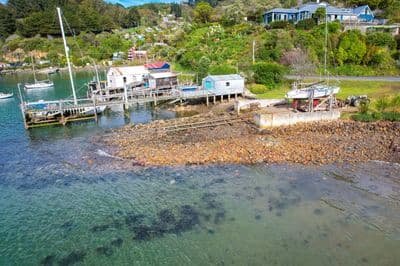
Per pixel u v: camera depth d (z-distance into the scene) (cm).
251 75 6072
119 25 18050
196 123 4138
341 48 6431
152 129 4053
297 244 1883
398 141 3206
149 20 18875
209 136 3672
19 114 5497
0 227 2147
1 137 4112
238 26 9594
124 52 13550
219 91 5350
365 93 4706
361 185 2512
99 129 4306
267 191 2469
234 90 5453
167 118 4716
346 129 3616
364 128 3591
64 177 2842
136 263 1792
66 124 4612
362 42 6481
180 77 7319
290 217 2136
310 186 2520
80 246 1945
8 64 13500
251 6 12875
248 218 2141
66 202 2434
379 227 2009
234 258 1797
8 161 3259
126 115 4981
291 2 12431
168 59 9794
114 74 6331
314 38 7056
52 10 16212
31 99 6919
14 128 4547
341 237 1928
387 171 2712
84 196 2511
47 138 4003
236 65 6938
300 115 3881
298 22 8094
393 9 8550
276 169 2825
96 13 16675
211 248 1883
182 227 2083
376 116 3756
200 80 6706
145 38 14488
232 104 5178
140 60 11194
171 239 1977
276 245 1881
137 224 2133
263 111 4297
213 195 2439
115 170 2928
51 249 1927
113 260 1823
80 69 12656
